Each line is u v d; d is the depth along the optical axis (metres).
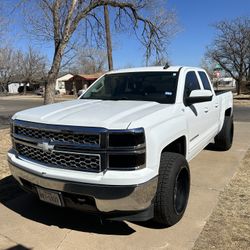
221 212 4.65
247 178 6.05
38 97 55.62
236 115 17.91
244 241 3.90
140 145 3.61
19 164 4.22
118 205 3.62
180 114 4.68
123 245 3.87
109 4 11.46
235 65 36.81
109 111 4.11
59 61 10.56
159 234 4.09
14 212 4.74
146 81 5.34
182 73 5.34
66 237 4.05
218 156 7.66
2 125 14.00
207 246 3.81
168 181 4.00
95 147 3.62
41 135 3.98
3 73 66.75
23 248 3.83
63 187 3.76
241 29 34.78
